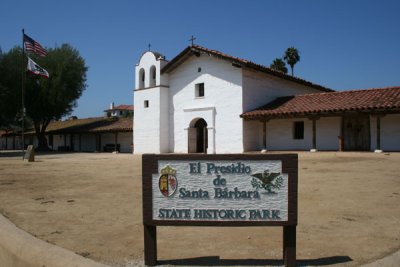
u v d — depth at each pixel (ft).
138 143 99.45
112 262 14.78
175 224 14.08
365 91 75.05
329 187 31.86
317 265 14.06
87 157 89.04
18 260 16.02
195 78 90.17
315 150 72.90
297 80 94.43
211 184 14.01
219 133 85.05
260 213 13.78
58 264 14.40
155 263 14.43
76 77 142.20
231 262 14.61
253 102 83.97
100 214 23.63
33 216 23.22
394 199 26.35
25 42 95.45
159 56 95.40
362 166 46.26
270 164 13.78
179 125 93.25
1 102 123.03
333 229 19.07
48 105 137.18
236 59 79.82
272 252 15.72
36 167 58.95
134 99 100.83
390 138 68.85
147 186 14.28
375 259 14.55
